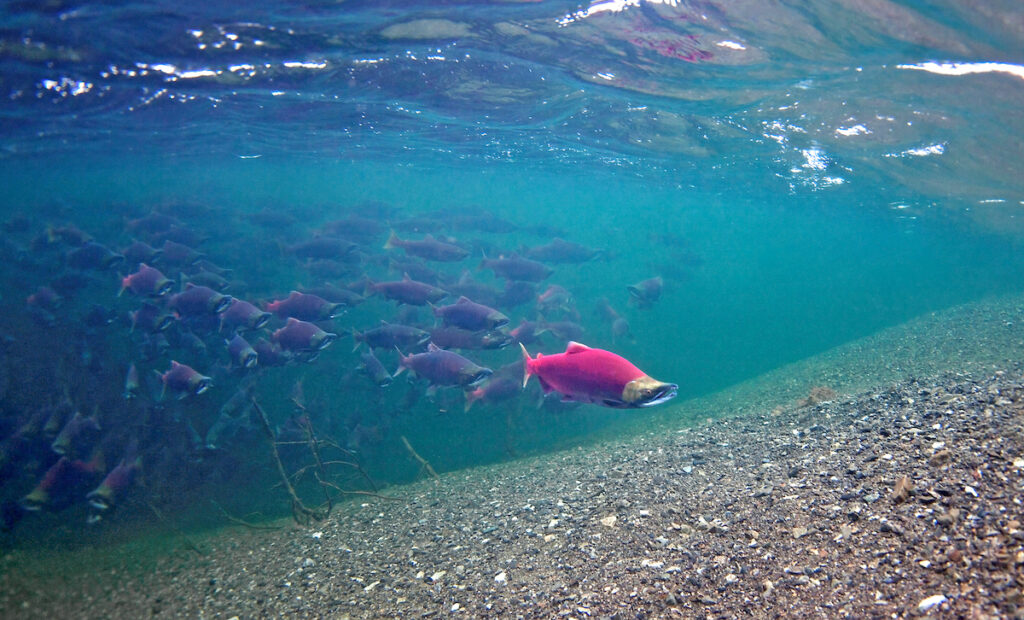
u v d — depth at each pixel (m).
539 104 16.17
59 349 15.38
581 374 3.81
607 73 12.59
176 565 7.48
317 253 15.15
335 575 5.60
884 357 13.85
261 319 9.73
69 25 9.41
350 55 11.88
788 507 4.12
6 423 11.13
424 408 15.86
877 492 3.79
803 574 3.22
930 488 3.51
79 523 10.41
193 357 15.31
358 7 8.98
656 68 11.83
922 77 10.43
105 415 13.71
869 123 14.26
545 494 6.66
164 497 11.59
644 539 4.46
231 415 11.18
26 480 10.61
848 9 8.09
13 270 19.03
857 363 13.95
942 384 6.74
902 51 9.28
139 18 9.27
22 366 14.63
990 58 8.97
